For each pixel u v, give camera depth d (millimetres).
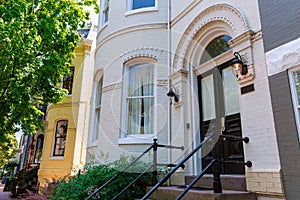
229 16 4348
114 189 4242
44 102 8609
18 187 11828
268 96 3426
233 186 3545
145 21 6254
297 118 3023
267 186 3139
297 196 2850
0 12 6516
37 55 8086
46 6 8336
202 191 3197
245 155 3549
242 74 3785
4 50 6684
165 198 3652
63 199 4215
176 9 5945
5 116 8203
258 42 3699
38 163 12938
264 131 3381
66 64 8883
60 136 10898
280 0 3475
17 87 7406
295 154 2953
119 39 6438
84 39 11328
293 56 3180
